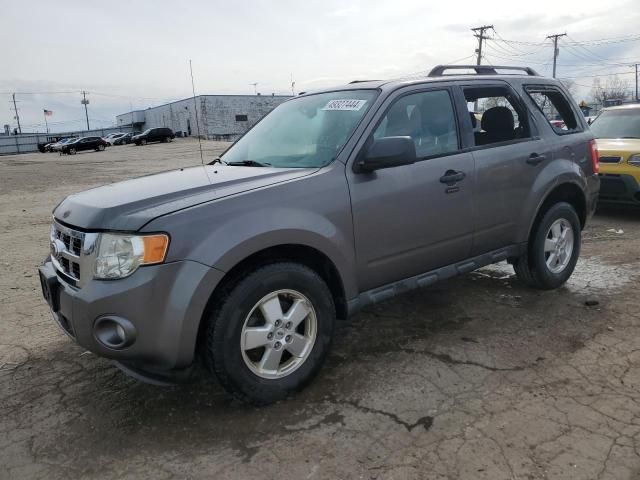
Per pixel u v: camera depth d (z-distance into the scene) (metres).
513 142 4.44
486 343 3.91
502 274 5.52
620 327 4.10
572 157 4.88
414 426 2.91
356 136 3.52
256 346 3.05
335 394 3.28
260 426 2.97
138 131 91.56
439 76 4.24
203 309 2.80
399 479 2.50
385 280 3.68
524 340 3.94
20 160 40.44
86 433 2.99
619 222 7.91
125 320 2.70
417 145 3.83
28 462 2.75
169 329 2.74
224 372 2.94
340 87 4.19
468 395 3.21
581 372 3.44
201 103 68.38
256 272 2.99
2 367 3.82
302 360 3.25
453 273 4.08
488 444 2.73
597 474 2.48
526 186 4.46
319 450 2.74
